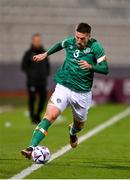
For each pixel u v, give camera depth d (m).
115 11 92.31
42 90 52.19
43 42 90.56
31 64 52.09
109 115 58.88
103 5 92.56
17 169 26.44
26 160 29.44
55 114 27.17
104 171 26.22
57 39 90.62
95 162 29.16
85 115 28.69
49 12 91.69
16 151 33.31
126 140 39.31
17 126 49.78
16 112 63.16
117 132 44.41
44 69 52.22
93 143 37.47
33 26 91.06
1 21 90.94
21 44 90.38
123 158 30.75
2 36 90.31
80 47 27.14
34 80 51.78
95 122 51.88
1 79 78.94
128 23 91.25
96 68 26.52
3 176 24.55
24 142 38.16
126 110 64.94
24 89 78.88
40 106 52.31
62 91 27.52
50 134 43.28
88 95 27.89
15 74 78.94
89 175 25.05
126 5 92.94
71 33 90.94
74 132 30.69
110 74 78.19
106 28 90.94
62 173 25.48
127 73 78.69
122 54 90.31
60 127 48.66
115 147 35.53
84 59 27.23
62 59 87.94
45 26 91.06
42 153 26.95
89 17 91.62
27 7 91.94
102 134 43.00
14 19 91.25
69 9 92.06
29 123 52.50
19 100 77.00
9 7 91.88
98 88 75.12
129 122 52.16
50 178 24.17
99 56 26.84
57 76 27.91
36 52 52.22
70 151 33.44
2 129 47.25
